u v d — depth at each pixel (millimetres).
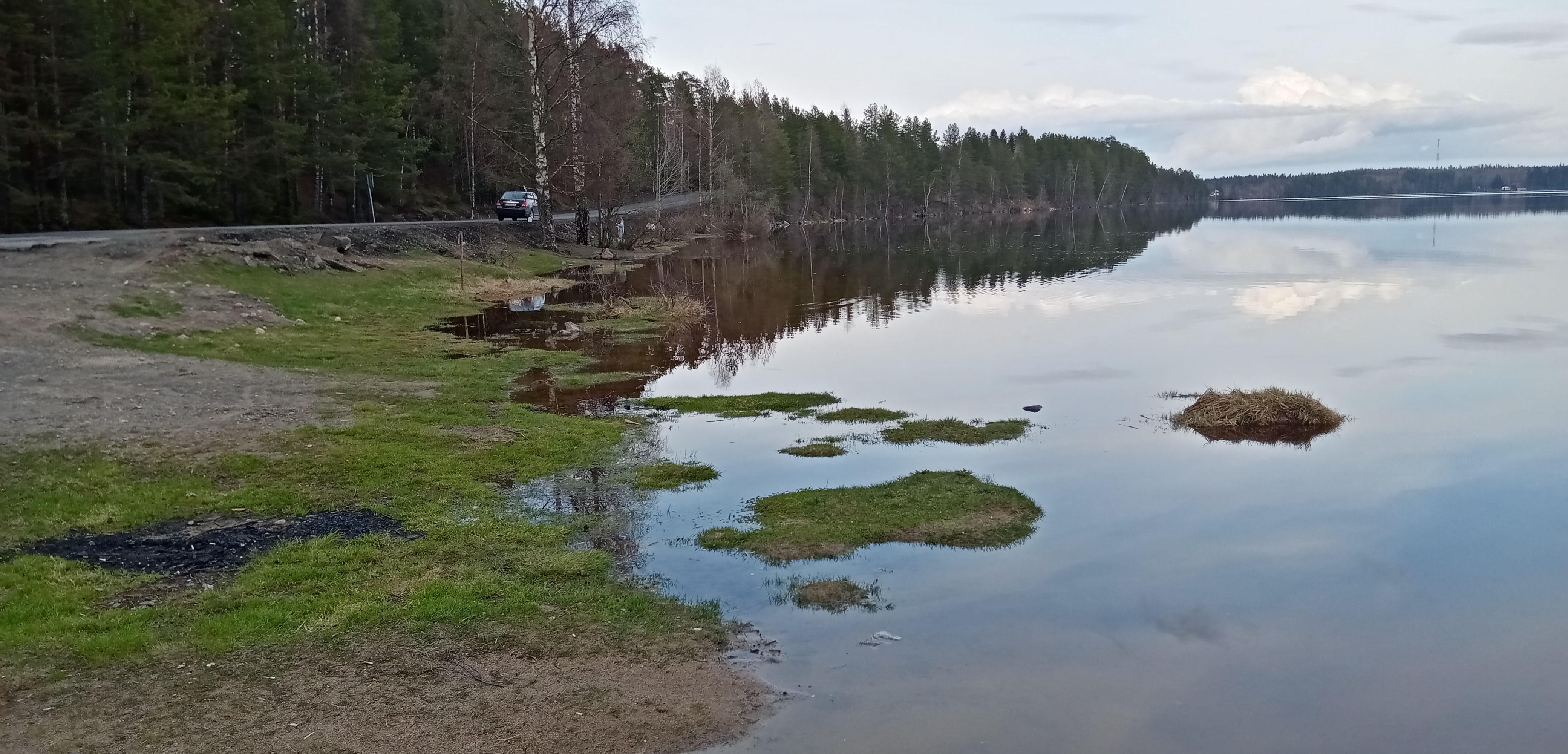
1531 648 7816
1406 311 27750
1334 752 6328
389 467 11891
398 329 23109
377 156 49000
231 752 5996
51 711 6371
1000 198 150000
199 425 13070
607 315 27469
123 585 8305
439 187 62094
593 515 10703
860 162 115375
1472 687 7203
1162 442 14180
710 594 8703
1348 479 12352
